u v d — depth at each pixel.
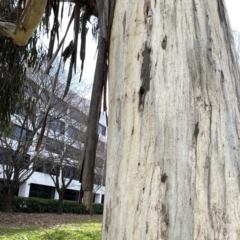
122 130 1.21
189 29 1.26
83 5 2.43
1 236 8.03
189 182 1.01
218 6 1.39
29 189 24.47
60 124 15.80
